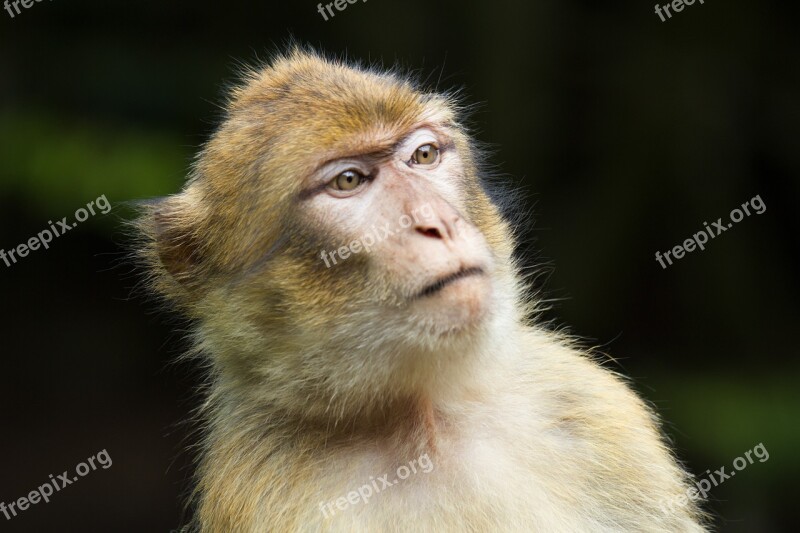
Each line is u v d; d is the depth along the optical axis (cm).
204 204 1104
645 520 1040
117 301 2998
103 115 2506
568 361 1124
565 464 1020
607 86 2575
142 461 2923
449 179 1038
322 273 982
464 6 2594
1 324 2939
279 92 1077
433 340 947
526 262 1260
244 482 1020
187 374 1429
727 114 2555
